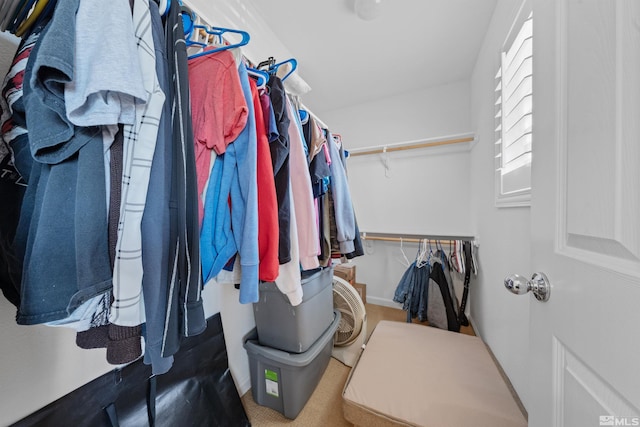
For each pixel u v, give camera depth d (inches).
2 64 20.6
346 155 74.5
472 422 34.4
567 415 17.0
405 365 47.1
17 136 15.5
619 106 13.1
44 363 23.8
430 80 79.0
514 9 41.4
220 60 22.5
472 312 74.1
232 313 48.0
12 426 21.7
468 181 78.1
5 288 16.9
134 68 13.6
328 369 57.2
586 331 15.1
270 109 27.6
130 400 29.8
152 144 15.4
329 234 46.7
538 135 21.5
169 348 15.5
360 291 87.9
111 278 14.0
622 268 12.6
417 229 85.8
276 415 45.0
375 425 36.8
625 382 12.2
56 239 12.8
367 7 49.4
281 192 28.5
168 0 19.2
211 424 36.8
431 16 53.6
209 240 21.9
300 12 53.2
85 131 13.4
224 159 23.0
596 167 14.7
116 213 14.3
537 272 21.1
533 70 22.6
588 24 15.5
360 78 77.8
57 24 12.0
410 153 86.2
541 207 20.7
